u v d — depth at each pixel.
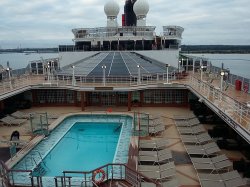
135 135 21.44
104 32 43.75
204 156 18.25
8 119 24.81
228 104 18.75
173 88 28.86
